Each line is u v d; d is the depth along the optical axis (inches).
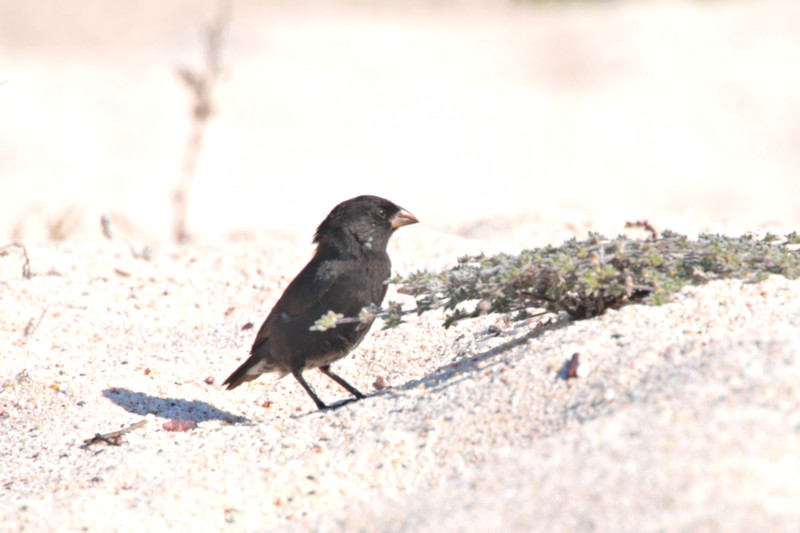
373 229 350.0
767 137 1229.7
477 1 1916.8
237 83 1326.3
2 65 1470.2
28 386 376.8
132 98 1288.1
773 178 1113.4
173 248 588.4
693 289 308.7
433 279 313.0
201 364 409.7
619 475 209.9
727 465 202.4
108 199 965.2
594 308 320.5
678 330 281.4
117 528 247.6
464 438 264.1
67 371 392.5
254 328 453.4
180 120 1220.5
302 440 293.9
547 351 289.3
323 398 370.9
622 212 660.1
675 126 1262.3
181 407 366.9
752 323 276.1
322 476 265.4
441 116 1301.7
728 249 311.7
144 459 297.0
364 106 1301.7
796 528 180.1
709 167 1133.7
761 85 1350.9
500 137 1236.5
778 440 208.7
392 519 225.5
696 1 1724.9
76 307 481.1
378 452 270.5
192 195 1002.7
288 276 517.3
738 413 222.4
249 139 1179.9
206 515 253.9
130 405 365.1
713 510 189.2
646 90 1371.8
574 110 1332.4
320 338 341.4
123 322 474.0
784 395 225.5
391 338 402.0
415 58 1519.4
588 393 260.4
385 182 1091.3
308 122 1248.2
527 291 320.8
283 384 390.0
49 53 1617.9
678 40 1515.7
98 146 1133.7
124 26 1792.6
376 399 311.0
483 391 282.7
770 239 339.3
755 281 305.6
